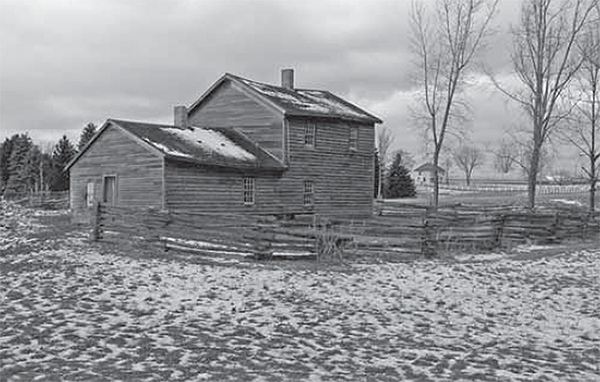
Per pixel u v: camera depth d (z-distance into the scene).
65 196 66.12
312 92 44.34
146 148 31.42
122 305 12.49
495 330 11.83
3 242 25.28
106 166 33.66
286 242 20.19
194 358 8.88
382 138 99.31
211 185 32.84
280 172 36.41
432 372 8.72
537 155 41.97
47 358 8.68
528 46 41.75
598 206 59.06
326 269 18.38
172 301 13.08
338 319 12.01
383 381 8.19
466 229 24.92
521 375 8.82
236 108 38.75
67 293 13.60
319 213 38.44
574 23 40.94
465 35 46.50
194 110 40.72
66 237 26.55
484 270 19.25
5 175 101.94
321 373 8.42
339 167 40.03
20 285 14.62
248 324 11.28
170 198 30.92
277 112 36.81
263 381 7.91
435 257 21.92
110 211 24.08
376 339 10.59
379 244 21.61
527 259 22.42
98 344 9.50
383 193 85.00
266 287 15.09
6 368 8.13
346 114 40.22
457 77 47.09
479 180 136.88
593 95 41.66
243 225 20.20
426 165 131.12
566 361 9.83
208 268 17.92
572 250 25.77
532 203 41.97
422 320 12.34
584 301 15.07
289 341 10.16
